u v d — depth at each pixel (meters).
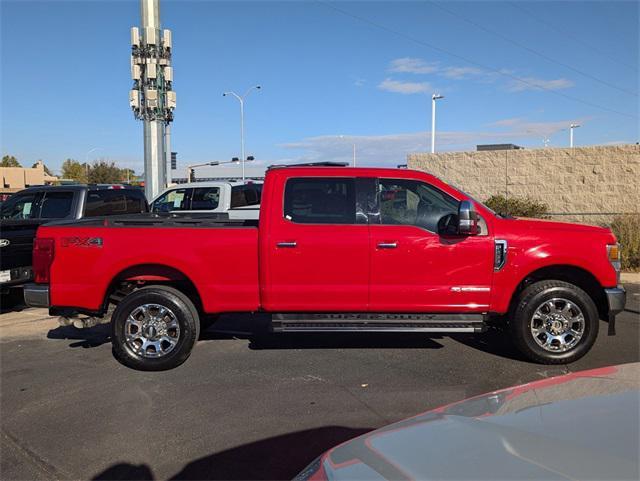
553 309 5.61
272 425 4.25
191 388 5.09
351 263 5.55
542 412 2.15
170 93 18.94
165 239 5.63
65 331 7.35
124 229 5.67
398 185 5.68
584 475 1.62
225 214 7.72
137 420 4.38
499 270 5.54
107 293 5.79
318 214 5.64
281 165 5.91
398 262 5.54
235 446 3.91
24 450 3.90
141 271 5.77
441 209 5.64
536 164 16.28
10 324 7.77
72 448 3.92
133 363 5.60
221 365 5.75
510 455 1.80
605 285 5.59
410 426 2.27
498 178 16.95
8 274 8.09
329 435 4.06
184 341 5.60
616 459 1.70
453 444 1.97
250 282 5.63
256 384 5.16
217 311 5.67
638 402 2.14
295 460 3.70
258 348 6.37
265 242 5.56
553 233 5.57
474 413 2.30
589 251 5.54
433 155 18.09
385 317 5.61
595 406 2.14
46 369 5.71
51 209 9.60
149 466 3.65
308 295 5.59
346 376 5.35
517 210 14.89
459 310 5.60
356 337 6.80
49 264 5.68
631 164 14.86
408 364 5.70
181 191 12.06
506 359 5.84
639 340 6.49
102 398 4.86
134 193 10.95
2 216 9.77
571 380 2.61
